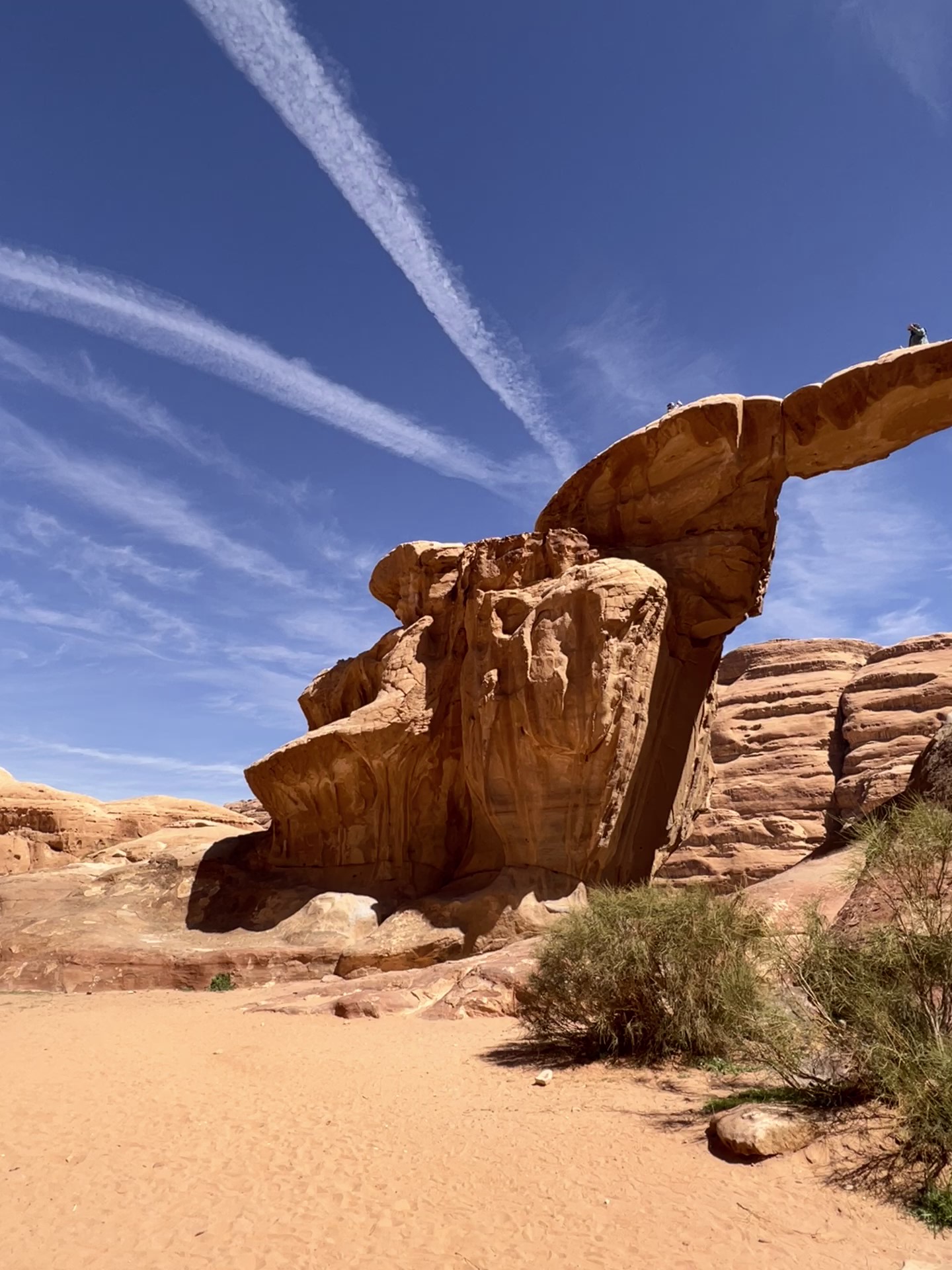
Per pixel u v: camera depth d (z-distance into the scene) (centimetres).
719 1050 1021
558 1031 1175
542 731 1953
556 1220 618
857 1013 743
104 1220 631
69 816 3994
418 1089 984
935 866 814
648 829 2167
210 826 3241
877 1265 536
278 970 2050
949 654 5516
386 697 2362
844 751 5344
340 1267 562
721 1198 635
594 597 1962
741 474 2181
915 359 1927
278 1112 889
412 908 2064
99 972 2111
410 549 2669
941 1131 624
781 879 1653
